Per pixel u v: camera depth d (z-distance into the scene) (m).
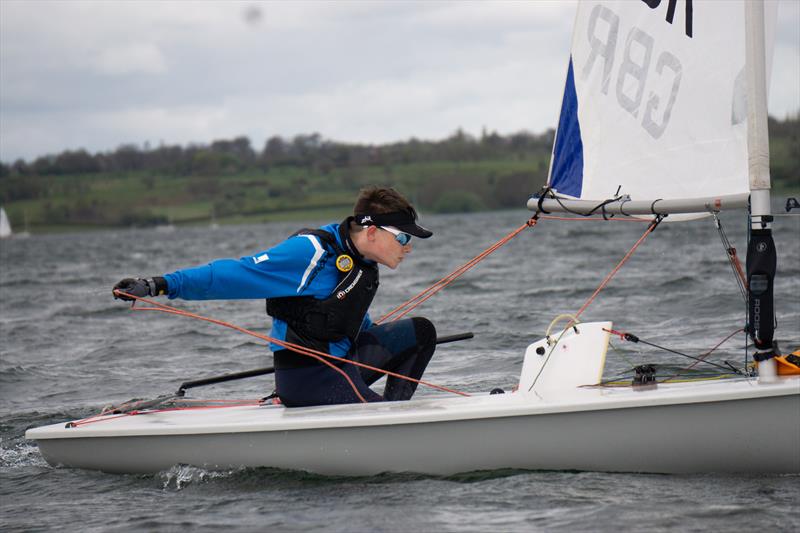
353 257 15.12
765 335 13.05
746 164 13.48
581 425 13.68
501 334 32.81
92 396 25.11
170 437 15.16
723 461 13.36
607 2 14.99
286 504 13.39
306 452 14.54
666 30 14.30
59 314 49.88
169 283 14.10
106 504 14.08
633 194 14.83
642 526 11.80
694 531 11.58
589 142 15.34
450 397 15.30
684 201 13.79
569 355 14.98
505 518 12.32
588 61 15.30
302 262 14.83
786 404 12.92
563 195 15.66
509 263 80.88
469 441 14.01
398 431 14.13
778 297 37.19
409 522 12.39
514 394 15.02
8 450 18.48
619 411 13.52
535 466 13.95
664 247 91.50
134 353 33.56
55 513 13.78
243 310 48.19
